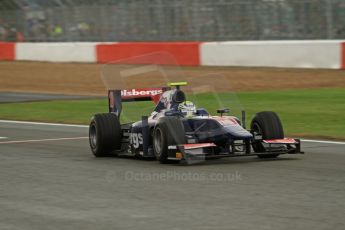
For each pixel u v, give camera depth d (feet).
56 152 135.33
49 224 73.36
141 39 404.36
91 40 425.69
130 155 122.93
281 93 242.58
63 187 95.76
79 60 375.04
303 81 269.44
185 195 87.20
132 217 75.51
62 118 202.28
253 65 310.65
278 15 345.51
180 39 387.14
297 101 219.41
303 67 295.69
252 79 281.13
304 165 110.32
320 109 199.21
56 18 437.58
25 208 82.02
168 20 391.45
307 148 133.80
